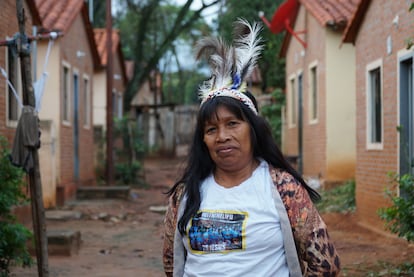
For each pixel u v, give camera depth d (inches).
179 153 1364.4
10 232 264.4
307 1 639.1
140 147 861.2
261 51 121.4
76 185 663.8
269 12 979.3
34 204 256.7
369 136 429.4
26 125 252.4
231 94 112.7
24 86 254.1
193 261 108.3
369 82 430.3
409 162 340.2
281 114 884.6
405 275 292.2
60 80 584.1
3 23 394.9
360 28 446.6
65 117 627.2
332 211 485.7
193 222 108.7
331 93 592.4
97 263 345.7
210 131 112.0
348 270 307.0
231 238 105.6
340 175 591.2
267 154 112.2
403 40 360.5
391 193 334.0
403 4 359.9
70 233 373.4
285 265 106.7
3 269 273.4
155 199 686.5
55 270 323.0
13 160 254.2
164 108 1325.0
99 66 816.3
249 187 108.7
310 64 657.6
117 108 1024.9
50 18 584.7
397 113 370.6
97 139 809.5
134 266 339.0
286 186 107.9
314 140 637.9
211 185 111.8
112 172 738.8
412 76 360.8
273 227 105.7
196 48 123.6
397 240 370.3
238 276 104.3
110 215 540.4
